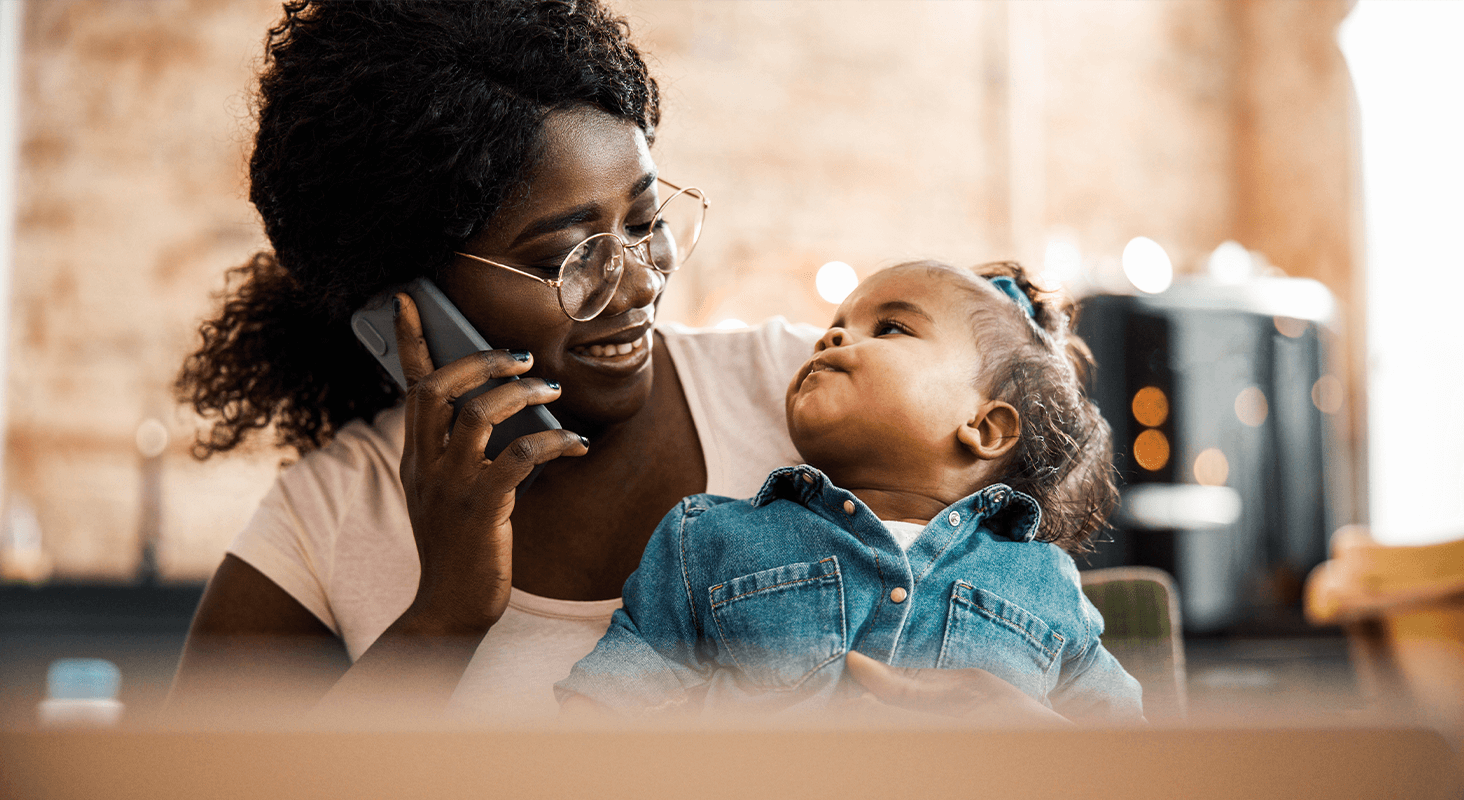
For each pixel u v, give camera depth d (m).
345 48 0.87
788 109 5.33
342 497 0.97
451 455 0.79
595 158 0.85
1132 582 1.15
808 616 0.84
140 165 4.43
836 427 0.93
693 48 5.20
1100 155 5.83
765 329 1.14
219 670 0.74
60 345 4.34
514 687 0.87
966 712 0.64
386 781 0.24
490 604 0.80
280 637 0.91
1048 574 0.91
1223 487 4.00
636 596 0.88
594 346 0.87
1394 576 2.48
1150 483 3.95
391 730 0.25
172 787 0.24
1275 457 4.09
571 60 0.85
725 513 0.91
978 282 1.03
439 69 0.83
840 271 4.72
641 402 0.92
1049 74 5.78
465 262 0.85
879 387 0.93
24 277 4.33
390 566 0.94
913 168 5.51
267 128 0.92
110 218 4.40
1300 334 4.18
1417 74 5.21
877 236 5.43
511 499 0.79
